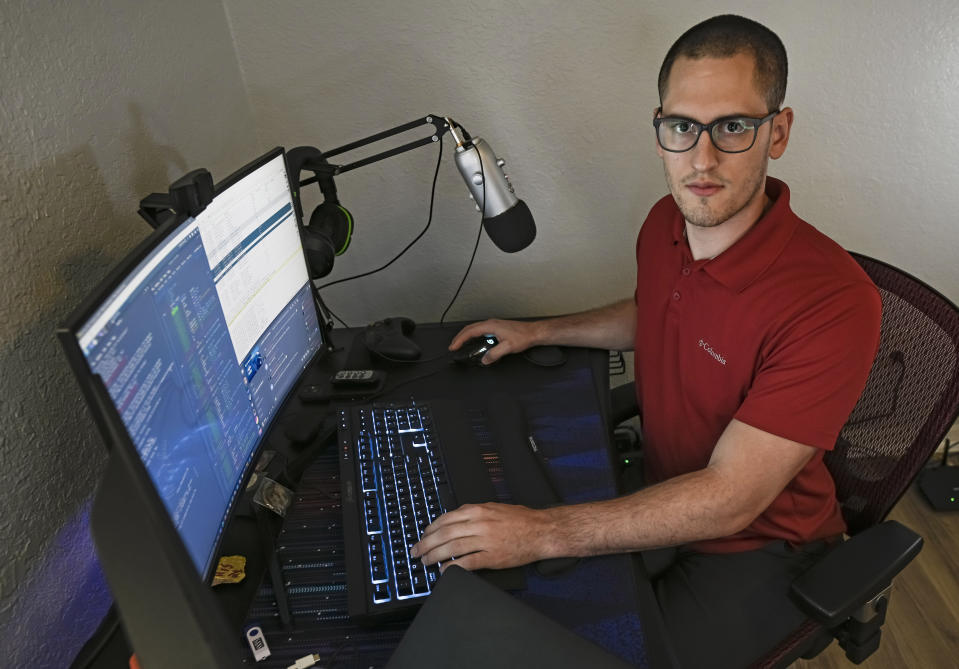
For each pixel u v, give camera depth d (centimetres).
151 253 73
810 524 115
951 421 104
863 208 168
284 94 154
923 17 146
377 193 165
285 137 159
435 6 146
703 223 111
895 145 159
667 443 126
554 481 107
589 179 165
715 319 113
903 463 110
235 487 92
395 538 95
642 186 166
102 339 63
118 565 50
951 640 161
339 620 86
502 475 107
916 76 151
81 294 92
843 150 161
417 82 154
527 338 138
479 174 124
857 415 117
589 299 181
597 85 154
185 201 80
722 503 99
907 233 170
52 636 84
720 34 102
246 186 96
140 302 70
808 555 114
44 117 85
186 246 81
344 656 82
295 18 146
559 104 156
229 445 91
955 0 144
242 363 96
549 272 177
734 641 101
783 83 105
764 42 101
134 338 69
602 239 173
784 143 112
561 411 122
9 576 77
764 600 106
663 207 134
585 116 158
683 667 98
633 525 95
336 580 91
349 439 111
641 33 149
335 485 107
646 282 130
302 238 116
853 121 157
